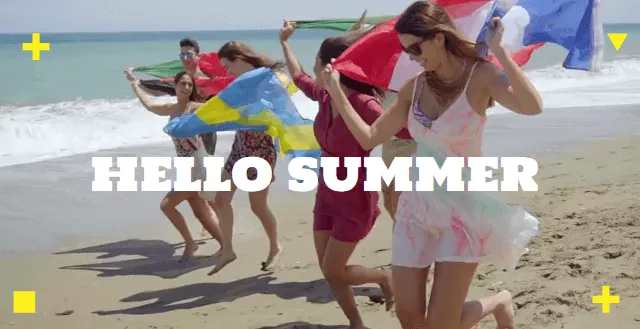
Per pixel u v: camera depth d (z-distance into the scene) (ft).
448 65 11.05
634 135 39.99
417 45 10.90
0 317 17.66
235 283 19.90
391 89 14.25
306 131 19.31
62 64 81.71
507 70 10.22
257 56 19.49
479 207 11.28
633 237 19.43
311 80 15.70
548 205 24.38
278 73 19.51
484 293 16.69
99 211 27.73
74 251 23.22
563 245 19.53
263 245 23.49
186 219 26.99
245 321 16.80
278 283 19.67
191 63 24.00
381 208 27.12
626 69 86.99
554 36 13.14
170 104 22.53
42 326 17.07
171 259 22.61
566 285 16.66
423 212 11.43
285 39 17.12
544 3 12.82
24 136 42.88
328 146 14.51
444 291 11.27
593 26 12.80
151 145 41.68
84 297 19.10
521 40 13.10
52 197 29.40
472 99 10.96
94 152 39.32
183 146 21.68
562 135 40.65
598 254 18.39
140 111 52.19
